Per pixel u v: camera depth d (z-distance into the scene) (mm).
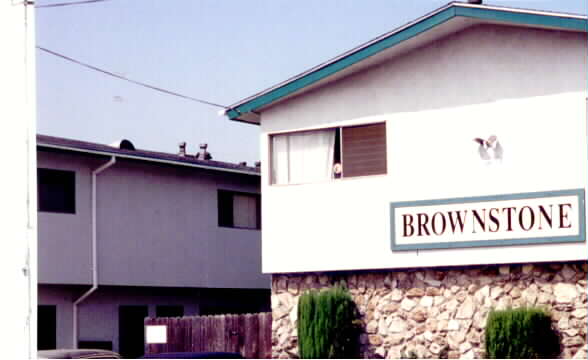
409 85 20062
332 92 21016
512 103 18875
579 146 18203
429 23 19234
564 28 17984
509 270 18609
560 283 18078
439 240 19250
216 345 23359
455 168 19391
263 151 21734
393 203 19859
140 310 28156
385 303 19953
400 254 19750
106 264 26641
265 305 31844
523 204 18422
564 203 18016
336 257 20578
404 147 20000
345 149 20766
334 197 20750
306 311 20188
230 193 30594
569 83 18344
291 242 21172
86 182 26469
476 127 19234
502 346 17781
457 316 19047
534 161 18578
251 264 30734
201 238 29297
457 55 19547
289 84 21109
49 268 25281
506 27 19031
